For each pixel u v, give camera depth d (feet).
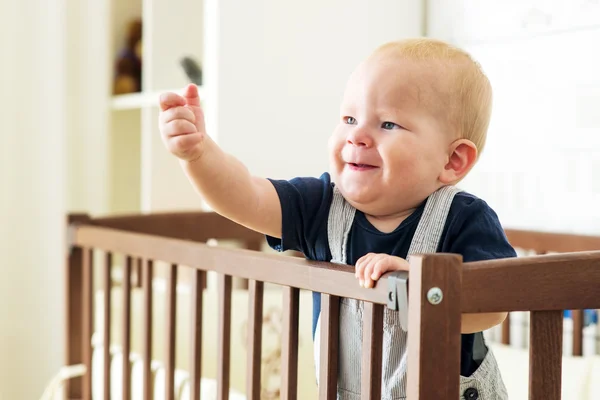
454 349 2.37
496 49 5.84
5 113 7.47
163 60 7.18
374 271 2.56
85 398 5.16
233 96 5.86
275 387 5.66
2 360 7.51
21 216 7.55
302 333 5.27
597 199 5.19
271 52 6.00
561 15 5.38
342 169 3.13
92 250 5.15
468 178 6.11
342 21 6.26
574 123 5.32
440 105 3.03
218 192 3.10
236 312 5.92
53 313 7.55
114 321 6.04
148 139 7.29
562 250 5.09
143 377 4.39
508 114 5.77
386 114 3.01
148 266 4.33
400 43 3.16
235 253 3.41
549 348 2.56
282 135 6.06
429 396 2.33
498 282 2.44
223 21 5.81
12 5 7.47
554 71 5.44
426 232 3.03
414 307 2.35
